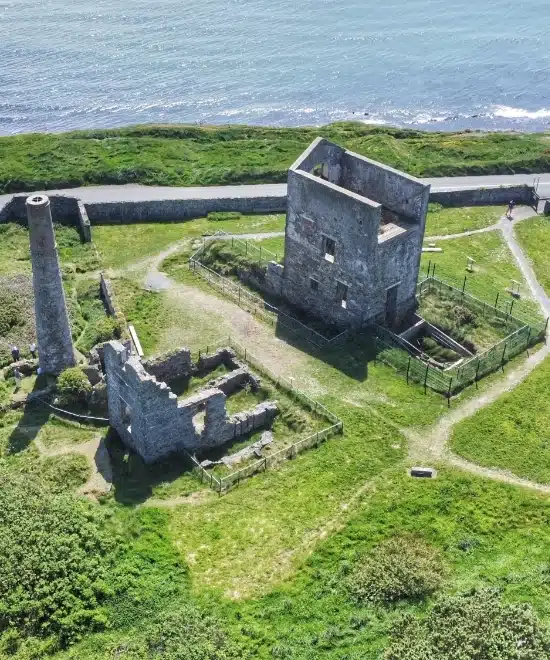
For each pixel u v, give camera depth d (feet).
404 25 534.78
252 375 196.44
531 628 130.11
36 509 155.84
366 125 360.07
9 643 135.13
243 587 146.92
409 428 182.60
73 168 302.04
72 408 190.90
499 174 307.37
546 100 447.01
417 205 207.72
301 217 211.00
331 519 160.35
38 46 486.79
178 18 531.09
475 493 165.68
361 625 139.13
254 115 423.64
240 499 165.78
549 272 248.52
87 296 235.40
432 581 145.48
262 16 538.47
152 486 169.07
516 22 546.26
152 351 208.54
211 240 252.42
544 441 179.32
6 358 207.72
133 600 143.74
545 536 156.15
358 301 208.44
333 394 192.44
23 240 265.95
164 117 418.51
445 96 450.30
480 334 214.48
